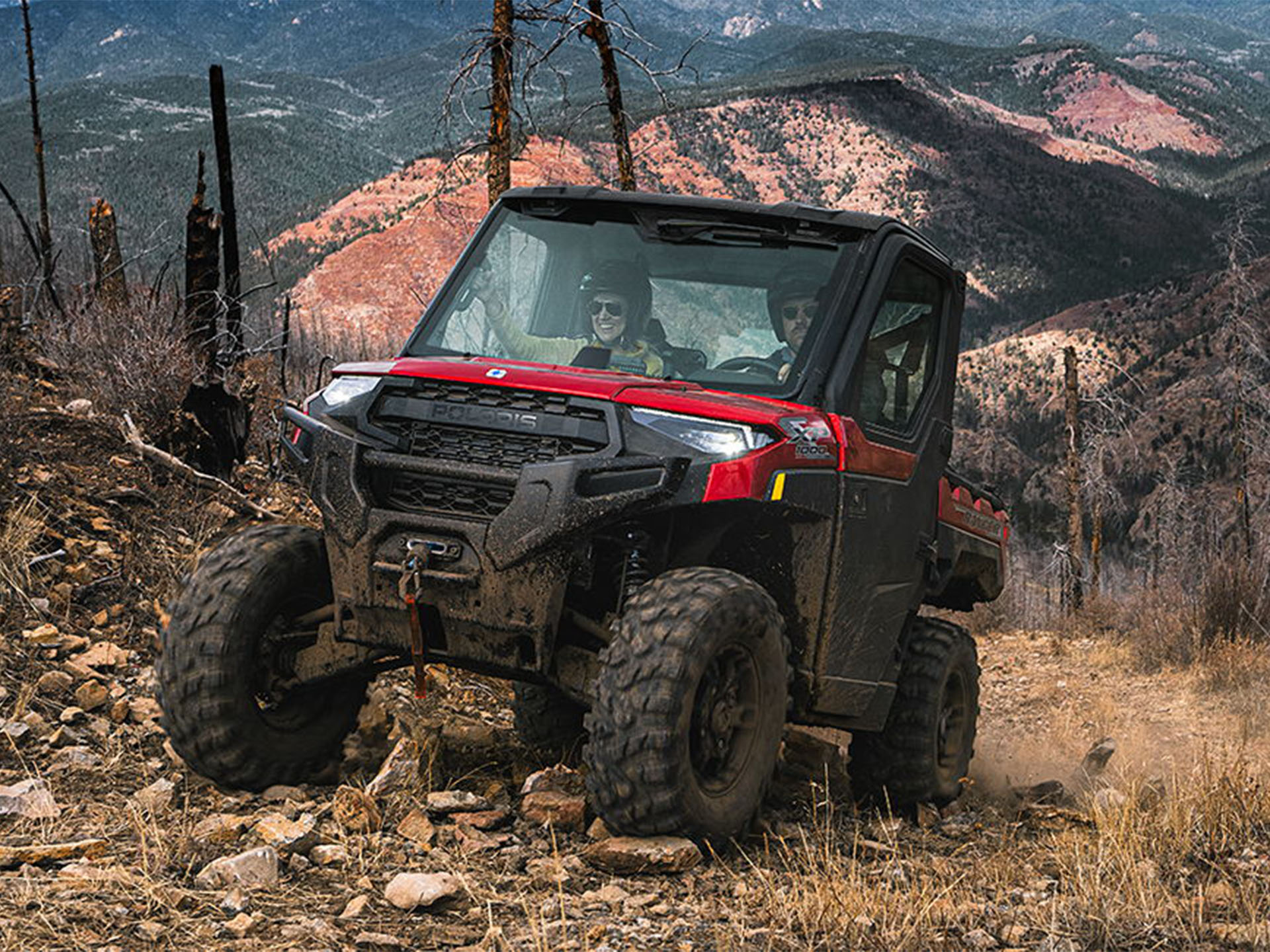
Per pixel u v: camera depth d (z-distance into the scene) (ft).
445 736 18.62
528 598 13.89
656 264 17.10
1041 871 15.26
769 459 14.49
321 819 14.39
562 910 11.09
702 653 13.48
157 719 17.78
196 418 31.27
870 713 17.75
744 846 14.92
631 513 13.87
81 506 24.84
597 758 13.43
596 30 55.11
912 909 12.35
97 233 42.22
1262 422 92.79
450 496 14.46
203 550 24.38
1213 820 16.63
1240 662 42.55
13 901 10.78
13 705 17.13
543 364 16.79
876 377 17.26
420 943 10.96
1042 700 40.96
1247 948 12.10
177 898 11.29
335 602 14.89
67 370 34.19
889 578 17.47
